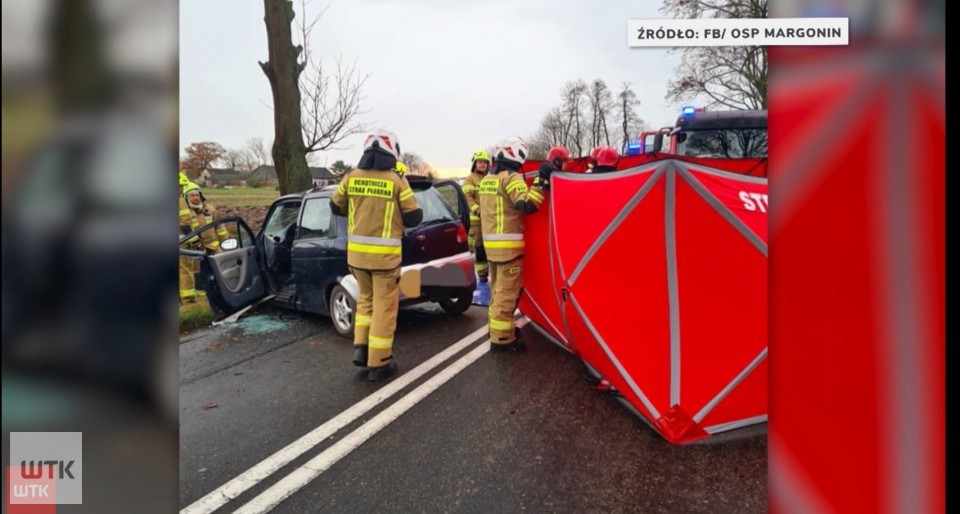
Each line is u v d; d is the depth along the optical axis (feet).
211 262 18.07
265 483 8.83
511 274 14.80
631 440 9.86
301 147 31.65
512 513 7.80
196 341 17.53
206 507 8.21
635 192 9.79
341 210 14.39
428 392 12.47
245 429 10.91
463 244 18.85
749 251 9.32
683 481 8.45
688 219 9.23
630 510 7.77
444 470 9.05
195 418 11.52
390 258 13.24
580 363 14.23
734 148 27.96
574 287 11.89
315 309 18.72
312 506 8.14
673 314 9.61
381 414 11.37
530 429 10.42
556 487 8.41
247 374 14.24
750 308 9.49
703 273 9.39
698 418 9.64
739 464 8.87
